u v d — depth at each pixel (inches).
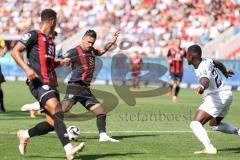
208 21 4308.6
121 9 4557.1
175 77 2751.0
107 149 1135.0
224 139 1323.8
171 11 4453.7
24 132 1018.7
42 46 968.3
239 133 1141.7
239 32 4109.3
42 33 976.9
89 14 4589.1
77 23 4525.1
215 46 4052.7
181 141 1273.4
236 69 3506.4
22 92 2947.8
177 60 2753.4
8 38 4468.5
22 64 930.7
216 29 4237.2
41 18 984.9
